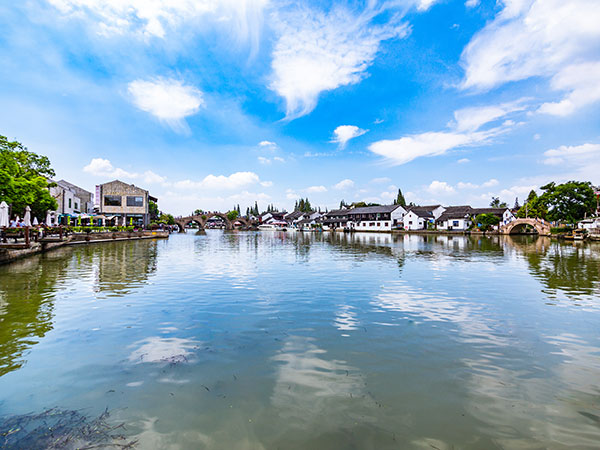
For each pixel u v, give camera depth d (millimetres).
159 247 37469
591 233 47312
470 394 5301
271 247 38812
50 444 4012
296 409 4828
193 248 36594
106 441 4086
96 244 39250
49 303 10766
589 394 5312
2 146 30109
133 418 4582
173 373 5930
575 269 19484
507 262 23031
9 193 27625
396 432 4324
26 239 22156
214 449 3967
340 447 4020
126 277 16078
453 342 7605
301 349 7133
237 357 6672
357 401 5059
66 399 5055
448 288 13836
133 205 68250
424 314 9930
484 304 11133
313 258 25859
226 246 40500
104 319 9094
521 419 4625
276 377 5828
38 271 17344
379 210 101062
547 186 64938
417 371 6113
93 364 6262
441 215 91812
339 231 107688
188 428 4375
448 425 4480
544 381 5750
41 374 5836
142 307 10469
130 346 7184
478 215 77562
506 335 8094
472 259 25047
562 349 7211
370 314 9898
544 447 4035
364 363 6445
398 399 5129
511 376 5934
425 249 35031
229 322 9000
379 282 15195
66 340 7488
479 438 4215
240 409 4820
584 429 4402
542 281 15500
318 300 11633
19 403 4930
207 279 15797
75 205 59281
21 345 7168
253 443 4090
